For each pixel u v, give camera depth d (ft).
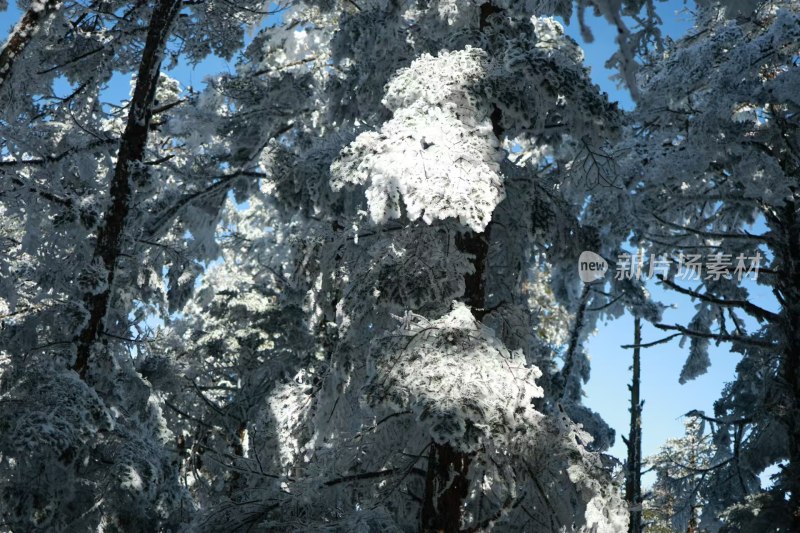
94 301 35.58
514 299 37.47
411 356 27.12
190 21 43.78
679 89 46.85
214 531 30.09
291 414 37.24
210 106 43.80
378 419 34.58
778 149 48.55
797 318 48.06
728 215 55.77
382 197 27.43
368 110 38.86
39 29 29.66
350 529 27.43
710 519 64.95
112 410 35.29
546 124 36.11
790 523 47.75
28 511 29.01
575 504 30.42
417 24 38.70
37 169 38.50
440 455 31.27
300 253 36.63
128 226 39.27
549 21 44.37
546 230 35.47
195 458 60.54
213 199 45.39
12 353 33.37
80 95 43.24
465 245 34.40
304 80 45.27
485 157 28.73
